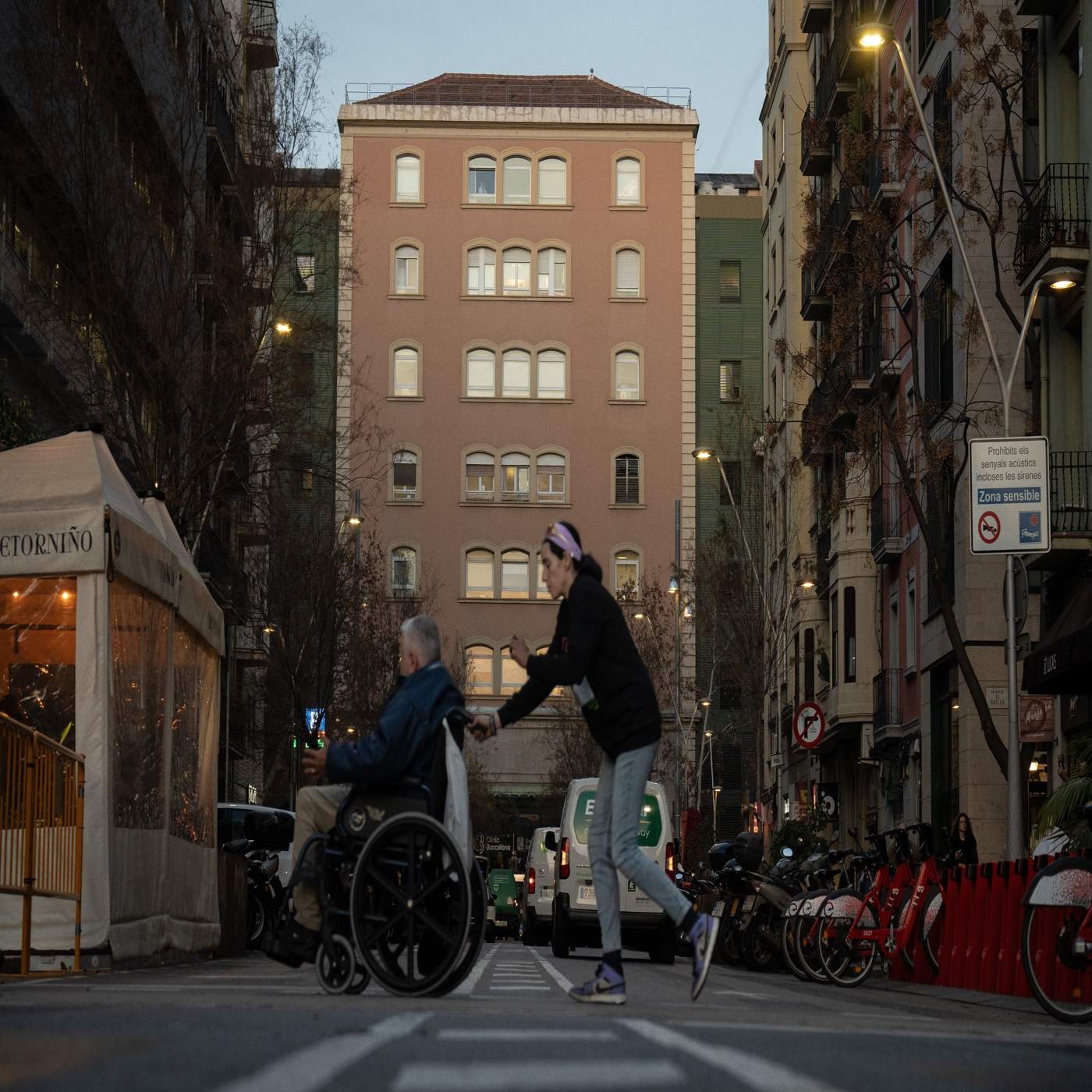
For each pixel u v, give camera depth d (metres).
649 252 80.75
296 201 30.88
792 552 53.41
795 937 16.70
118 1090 3.03
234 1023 5.02
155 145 30.22
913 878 16.75
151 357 28.41
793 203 57.97
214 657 18.14
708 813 69.88
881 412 26.62
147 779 14.70
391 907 8.04
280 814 30.47
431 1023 5.27
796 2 59.41
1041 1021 9.94
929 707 35.66
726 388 85.88
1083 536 25.66
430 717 8.22
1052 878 9.89
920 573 36.81
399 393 79.25
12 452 13.77
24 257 28.97
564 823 26.22
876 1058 4.64
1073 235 25.81
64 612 13.59
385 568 77.69
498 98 81.88
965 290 31.33
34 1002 6.69
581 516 79.31
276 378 30.16
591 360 80.12
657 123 81.00
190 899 16.86
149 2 29.86
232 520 43.47
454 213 80.44
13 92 27.44
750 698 56.22
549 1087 3.29
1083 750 16.77
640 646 66.81
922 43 36.47
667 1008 8.00
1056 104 27.14
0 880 11.09
